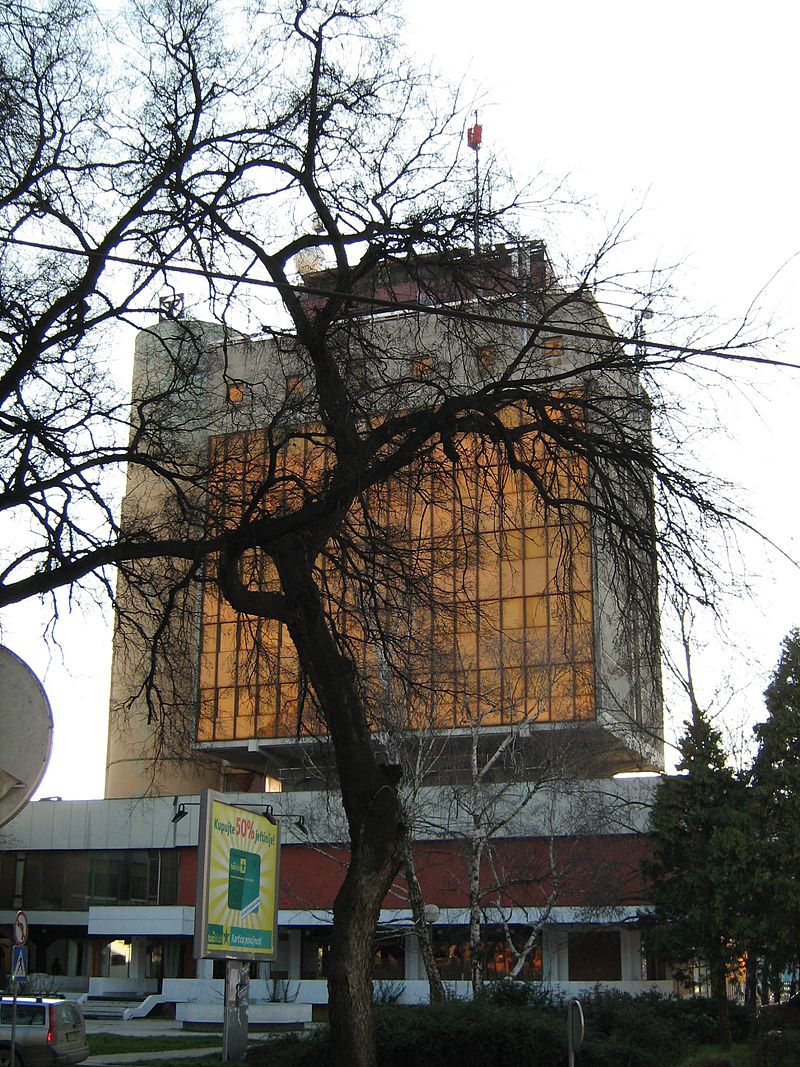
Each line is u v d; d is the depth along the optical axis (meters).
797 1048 23.83
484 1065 17.45
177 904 59.97
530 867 36.62
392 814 11.52
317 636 11.91
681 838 29.80
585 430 12.24
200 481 13.45
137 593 13.86
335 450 12.20
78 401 13.00
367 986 11.05
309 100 12.92
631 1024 22.28
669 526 11.66
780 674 30.25
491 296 12.75
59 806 63.59
